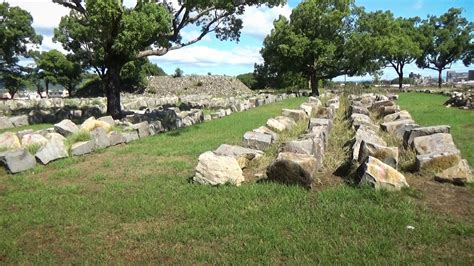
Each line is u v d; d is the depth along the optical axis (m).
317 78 41.09
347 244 4.52
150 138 12.26
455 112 17.59
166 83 51.16
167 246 4.63
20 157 8.18
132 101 28.59
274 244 4.55
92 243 4.74
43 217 5.54
